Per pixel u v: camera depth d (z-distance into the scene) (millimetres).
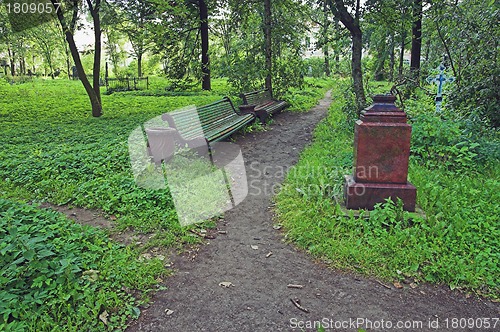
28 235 3578
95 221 4477
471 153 5992
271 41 12727
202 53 18328
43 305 2824
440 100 8375
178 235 4141
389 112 4316
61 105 15078
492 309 3012
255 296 3148
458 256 3527
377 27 11172
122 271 3340
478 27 8039
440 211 4285
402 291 3207
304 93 17094
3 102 15898
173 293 3180
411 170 5684
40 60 51250
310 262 3648
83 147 7371
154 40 16016
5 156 6891
